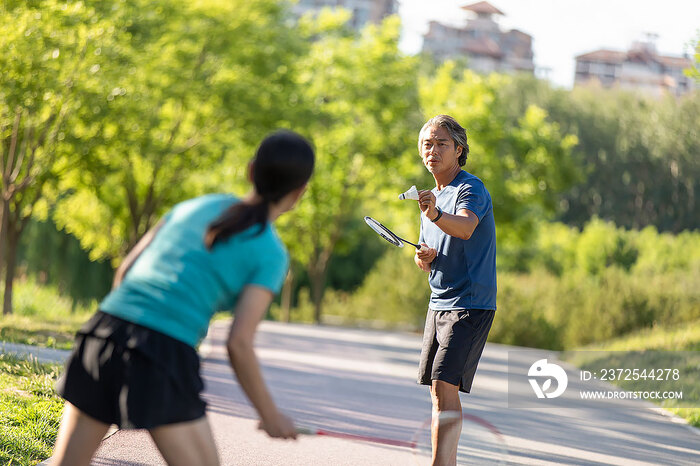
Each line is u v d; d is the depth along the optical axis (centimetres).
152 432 493
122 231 4731
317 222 5781
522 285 4303
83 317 3328
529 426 1423
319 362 2369
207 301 497
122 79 2964
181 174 4275
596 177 11325
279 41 4228
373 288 6256
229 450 1039
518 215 6094
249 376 484
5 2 2531
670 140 10669
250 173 516
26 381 1218
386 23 5566
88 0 2784
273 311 6712
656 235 6838
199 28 3697
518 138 6078
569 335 3806
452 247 821
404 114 5641
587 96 11656
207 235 496
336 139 5581
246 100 3900
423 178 5584
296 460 1012
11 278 3164
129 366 482
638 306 3659
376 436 1224
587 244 6669
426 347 844
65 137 2928
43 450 885
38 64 2562
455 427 739
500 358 3120
